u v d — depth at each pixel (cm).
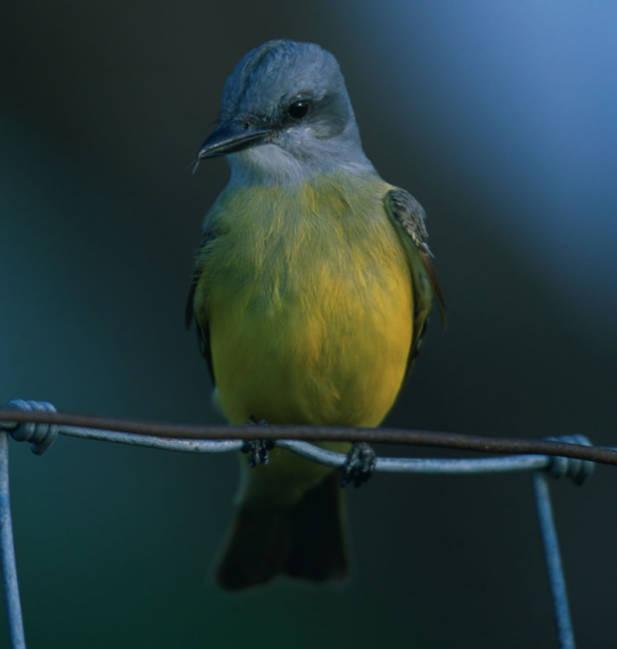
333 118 862
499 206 1270
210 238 842
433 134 1295
